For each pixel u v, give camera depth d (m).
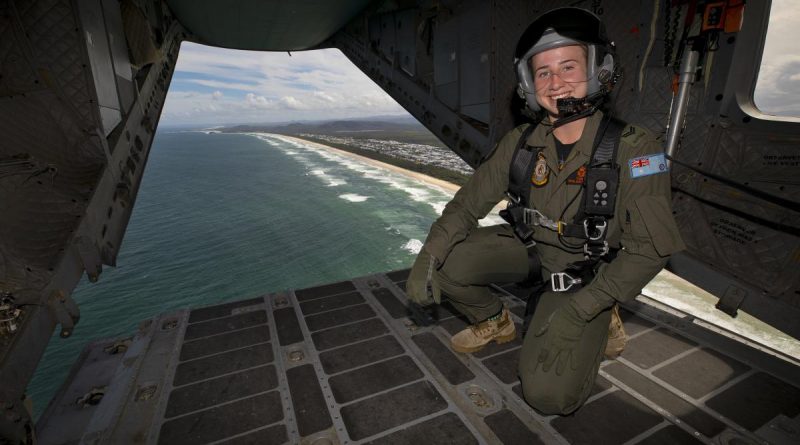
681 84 2.58
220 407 2.10
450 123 6.00
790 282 2.19
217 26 9.20
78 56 3.19
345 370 2.40
